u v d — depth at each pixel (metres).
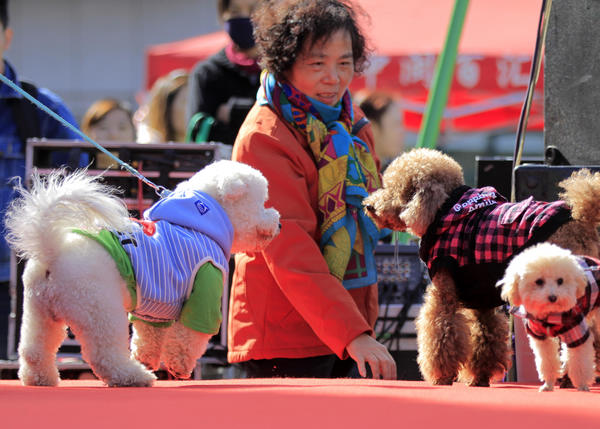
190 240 4.53
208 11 28.16
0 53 8.30
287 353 5.65
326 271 5.39
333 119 5.92
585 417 2.54
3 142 7.86
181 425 2.33
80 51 28.61
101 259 4.10
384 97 11.23
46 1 28.56
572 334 4.28
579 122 6.66
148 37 28.41
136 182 6.86
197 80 9.78
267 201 5.50
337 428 2.27
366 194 5.73
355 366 6.51
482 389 4.21
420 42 12.83
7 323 7.66
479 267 4.68
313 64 5.77
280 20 5.86
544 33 6.21
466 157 19.88
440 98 10.00
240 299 5.80
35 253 4.05
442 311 4.91
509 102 13.10
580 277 4.17
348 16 5.90
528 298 4.18
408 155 5.15
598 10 6.58
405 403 2.90
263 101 5.86
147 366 4.76
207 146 6.83
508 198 7.44
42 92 8.30
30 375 4.25
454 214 4.79
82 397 3.17
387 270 7.28
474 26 13.43
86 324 4.00
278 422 2.40
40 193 4.12
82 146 6.86
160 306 4.35
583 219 4.50
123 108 12.10
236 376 6.92
